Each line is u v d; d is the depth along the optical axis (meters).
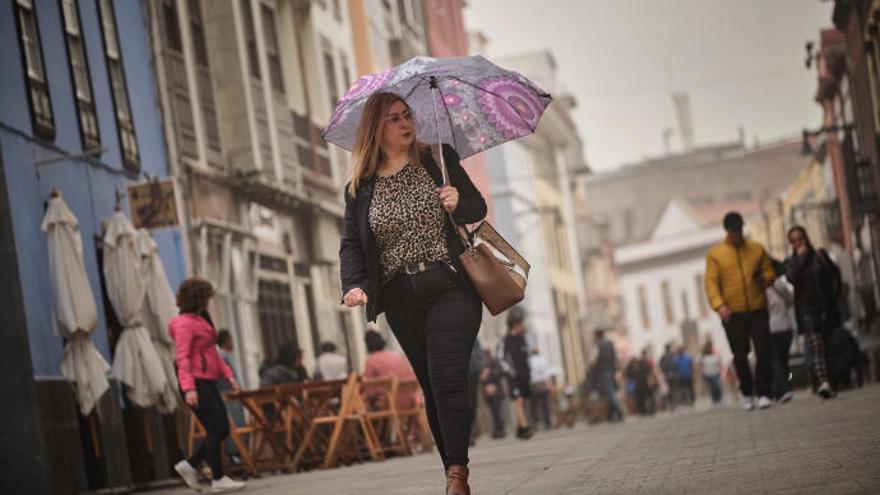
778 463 10.99
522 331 29.16
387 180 9.52
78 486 19.75
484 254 9.36
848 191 53.88
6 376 18.41
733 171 148.25
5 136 20.05
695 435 16.72
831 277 22.58
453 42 66.69
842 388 29.66
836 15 50.25
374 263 9.45
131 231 21.98
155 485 23.09
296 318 35.81
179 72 30.38
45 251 20.75
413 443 26.78
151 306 22.66
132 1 28.39
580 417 55.09
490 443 28.72
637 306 144.00
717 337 137.75
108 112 25.48
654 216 150.50
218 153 32.00
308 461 22.95
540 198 83.94
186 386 16.42
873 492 8.20
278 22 38.12
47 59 22.62
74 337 19.83
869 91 45.06
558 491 10.50
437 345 9.25
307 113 38.91
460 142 10.50
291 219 36.56
